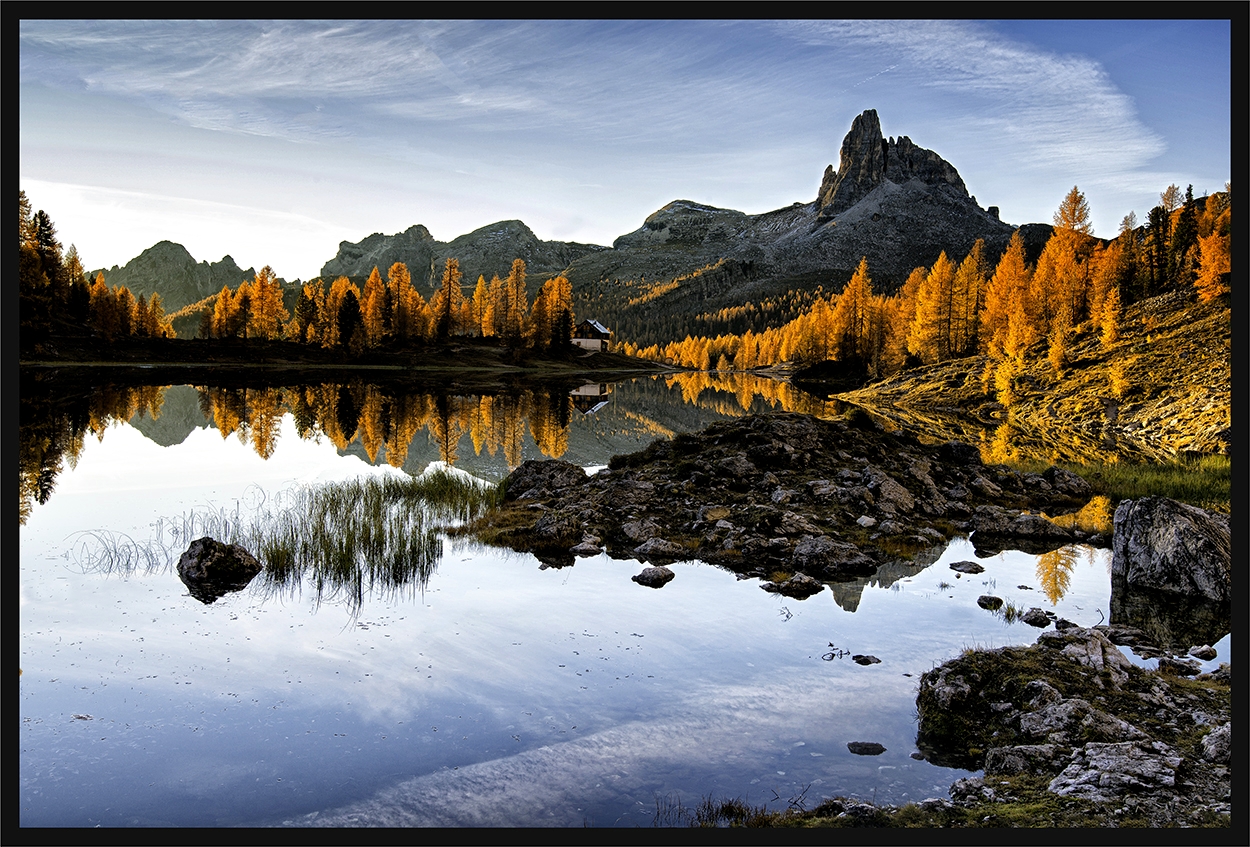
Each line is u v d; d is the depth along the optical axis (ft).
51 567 47.16
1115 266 241.55
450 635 36.76
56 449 96.32
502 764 24.90
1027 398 195.83
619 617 39.63
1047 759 24.75
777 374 491.31
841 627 38.65
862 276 344.28
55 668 32.14
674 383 362.74
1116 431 148.46
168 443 104.94
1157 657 35.17
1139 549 48.14
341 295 358.02
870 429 85.61
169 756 25.05
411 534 55.16
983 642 36.83
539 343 411.34
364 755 25.35
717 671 32.83
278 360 323.16
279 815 21.84
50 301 266.36
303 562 48.37
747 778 24.34
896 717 28.91
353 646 35.19
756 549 52.60
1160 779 22.50
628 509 61.72
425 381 273.13
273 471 84.94
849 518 61.11
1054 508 72.79
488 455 102.06
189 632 36.73
